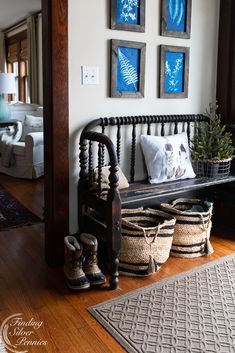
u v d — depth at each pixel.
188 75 2.88
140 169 2.74
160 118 2.72
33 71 6.79
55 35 2.14
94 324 1.79
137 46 2.55
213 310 1.92
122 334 1.72
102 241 2.36
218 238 2.89
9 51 8.25
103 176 2.29
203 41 2.94
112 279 2.09
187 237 2.49
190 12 2.79
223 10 2.95
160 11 2.64
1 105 6.12
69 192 2.42
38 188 4.36
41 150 4.77
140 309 1.91
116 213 2.05
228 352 1.61
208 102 3.07
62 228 2.38
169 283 2.18
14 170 4.95
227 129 2.95
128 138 2.65
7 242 2.78
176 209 2.62
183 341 1.68
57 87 2.20
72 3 2.24
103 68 2.43
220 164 2.75
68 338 1.69
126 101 2.58
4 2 5.86
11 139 5.09
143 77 2.62
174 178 2.64
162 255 2.28
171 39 2.74
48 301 1.98
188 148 2.77
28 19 6.73
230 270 2.35
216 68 3.06
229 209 3.12
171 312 1.89
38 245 2.74
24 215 3.37
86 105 2.40
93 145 2.46
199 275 2.28
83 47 2.32
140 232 2.18
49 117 2.25
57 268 2.38
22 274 2.29
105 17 2.38
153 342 1.67
